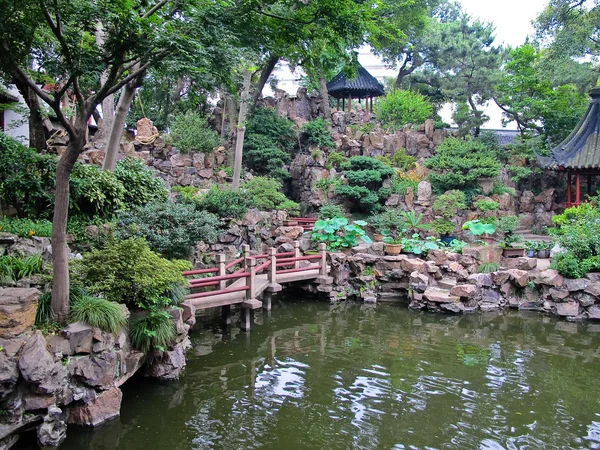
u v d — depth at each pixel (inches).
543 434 266.4
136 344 304.2
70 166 262.2
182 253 466.6
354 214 811.4
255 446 247.9
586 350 413.4
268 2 308.0
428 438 260.1
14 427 221.5
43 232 364.2
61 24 262.8
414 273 561.6
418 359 386.9
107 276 301.4
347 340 434.6
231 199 631.2
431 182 857.5
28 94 392.2
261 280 524.1
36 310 244.4
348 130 951.6
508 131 1214.3
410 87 1256.8
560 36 832.3
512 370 364.5
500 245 625.3
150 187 527.8
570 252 548.4
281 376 346.6
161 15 283.4
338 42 381.4
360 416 284.8
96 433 253.1
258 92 844.0
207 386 324.5
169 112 937.5
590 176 847.1
